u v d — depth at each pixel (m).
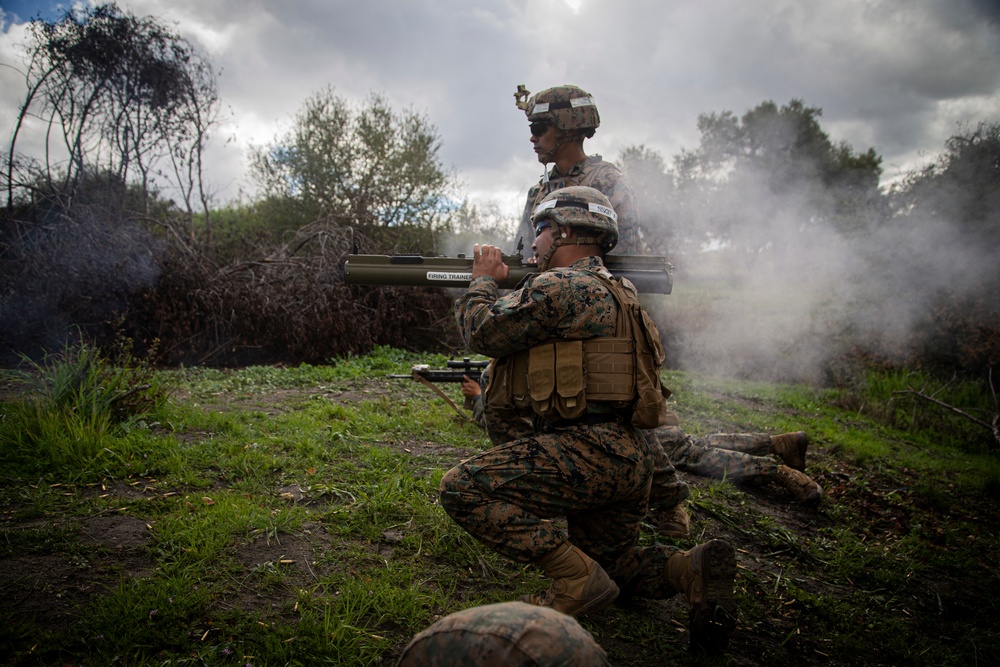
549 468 2.24
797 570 3.64
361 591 2.60
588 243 2.51
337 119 12.88
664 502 3.53
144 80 8.95
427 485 3.78
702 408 7.32
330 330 8.41
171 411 4.74
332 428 4.77
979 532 4.69
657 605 2.97
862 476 5.57
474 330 2.36
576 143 3.68
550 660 0.97
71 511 3.10
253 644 2.24
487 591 2.83
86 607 2.35
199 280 8.13
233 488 3.57
